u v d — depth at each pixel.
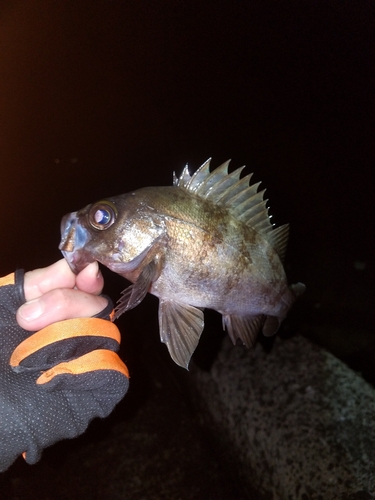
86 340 0.22
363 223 0.90
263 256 0.30
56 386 0.22
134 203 0.27
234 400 0.46
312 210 0.98
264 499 0.40
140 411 0.54
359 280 0.75
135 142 1.64
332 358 0.48
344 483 0.35
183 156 1.48
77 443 0.50
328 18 1.52
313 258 0.83
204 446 0.49
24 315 0.22
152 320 0.67
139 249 0.26
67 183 1.42
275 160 1.26
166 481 0.46
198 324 0.28
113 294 0.72
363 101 1.36
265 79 1.58
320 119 1.35
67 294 0.22
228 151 1.41
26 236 1.08
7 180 1.46
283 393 0.45
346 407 0.41
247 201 0.29
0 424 0.21
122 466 0.47
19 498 0.44
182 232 0.27
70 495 0.44
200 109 1.66
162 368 0.61
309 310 0.70
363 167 1.11
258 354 0.50
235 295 0.29
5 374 0.22
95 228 0.26
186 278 0.27
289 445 0.40
